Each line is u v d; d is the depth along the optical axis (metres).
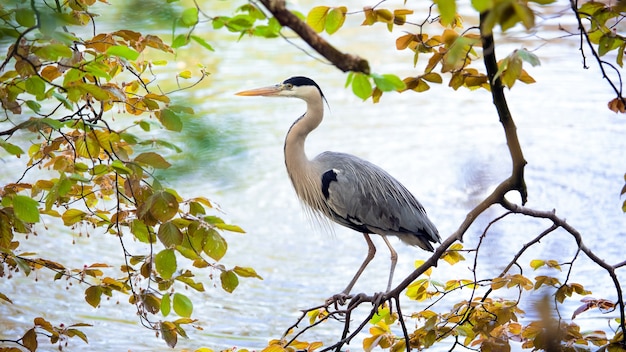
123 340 12.08
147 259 6.93
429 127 20.08
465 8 26.83
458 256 7.67
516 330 7.51
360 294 7.68
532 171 17.44
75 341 11.97
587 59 23.84
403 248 15.31
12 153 6.44
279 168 17.70
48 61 7.17
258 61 24.14
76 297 13.44
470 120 20.50
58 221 16.31
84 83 6.06
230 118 6.50
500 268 14.03
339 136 19.66
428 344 7.21
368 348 7.40
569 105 21.05
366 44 25.77
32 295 13.36
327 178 10.39
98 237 15.67
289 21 4.54
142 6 5.37
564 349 7.12
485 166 17.31
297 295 13.55
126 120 16.77
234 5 19.31
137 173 6.21
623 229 15.09
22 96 18.45
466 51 6.61
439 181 17.03
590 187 16.67
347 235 15.85
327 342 12.18
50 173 17.56
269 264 14.56
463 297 13.20
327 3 27.44
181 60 21.91
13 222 6.33
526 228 15.26
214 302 13.30
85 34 13.68
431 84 23.34
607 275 13.67
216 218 6.28
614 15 6.62
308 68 23.84
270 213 16.28
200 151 6.15
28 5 5.46
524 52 5.04
